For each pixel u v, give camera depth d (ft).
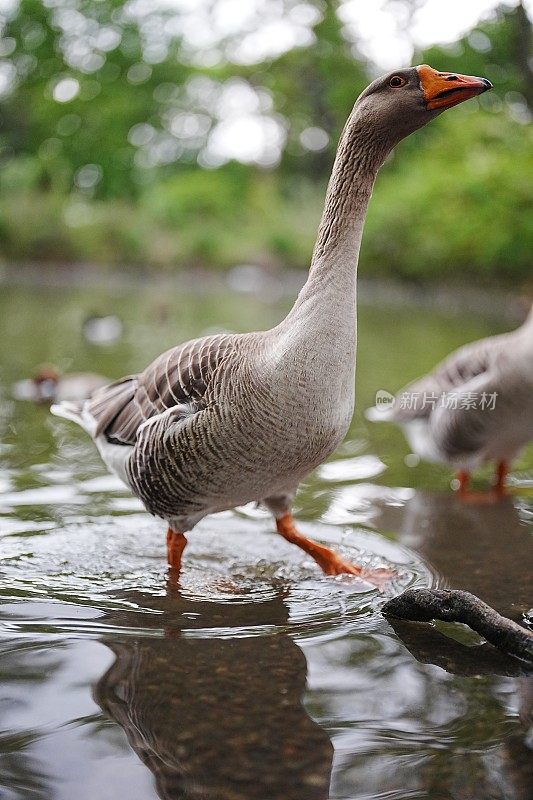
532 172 16.43
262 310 15.55
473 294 18.15
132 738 2.58
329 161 36.22
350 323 3.27
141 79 34.12
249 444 3.29
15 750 2.52
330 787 2.43
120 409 3.80
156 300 17.11
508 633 3.05
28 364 8.43
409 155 23.18
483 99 17.90
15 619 3.19
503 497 4.76
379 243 19.65
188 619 3.24
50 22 31.53
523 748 2.57
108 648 3.01
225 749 2.55
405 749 2.56
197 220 30.50
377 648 3.07
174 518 3.60
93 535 3.97
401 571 3.71
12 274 23.47
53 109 31.78
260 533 4.09
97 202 30.19
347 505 4.53
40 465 4.92
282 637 3.12
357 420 6.56
